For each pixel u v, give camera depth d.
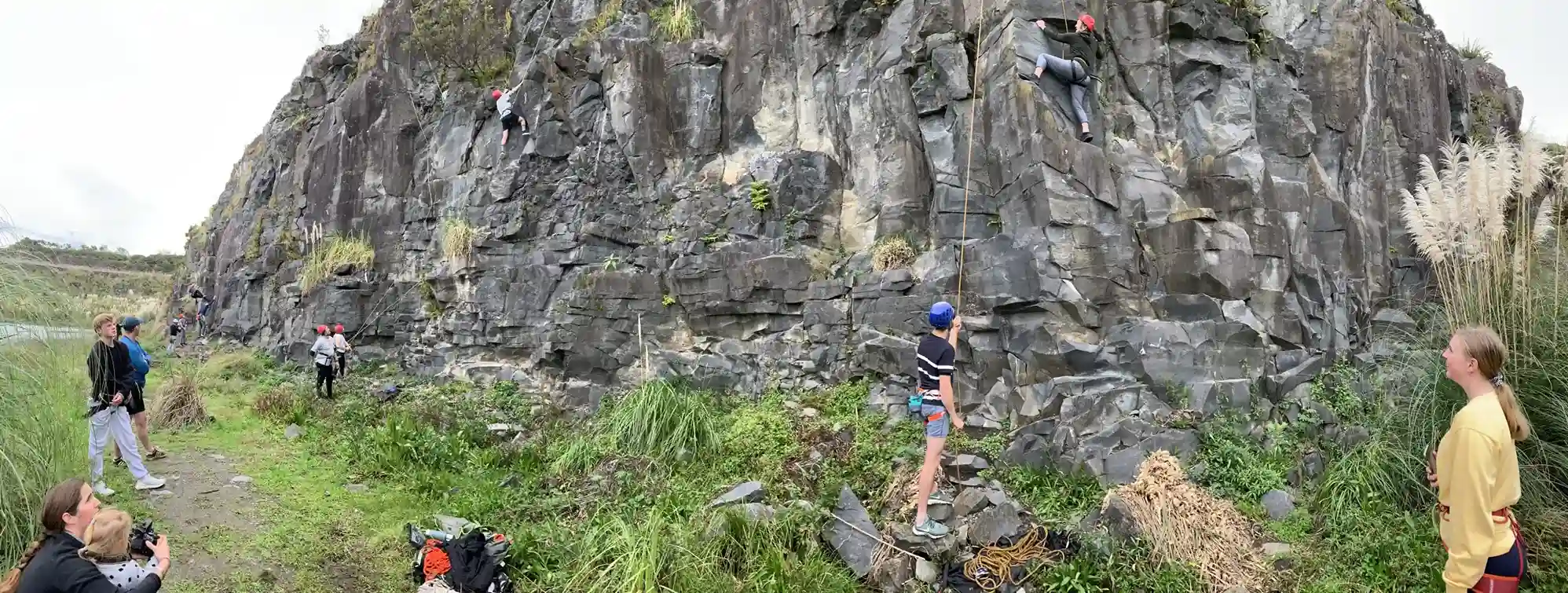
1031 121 7.20
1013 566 5.04
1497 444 3.38
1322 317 7.40
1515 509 5.03
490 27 13.27
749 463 7.03
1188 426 6.35
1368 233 8.59
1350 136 8.52
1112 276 7.03
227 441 8.30
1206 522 5.34
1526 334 5.35
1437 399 5.30
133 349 7.25
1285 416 6.70
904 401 7.49
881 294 8.00
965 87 7.83
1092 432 6.41
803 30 9.93
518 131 11.77
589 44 11.23
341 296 12.76
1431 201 6.31
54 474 4.92
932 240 8.04
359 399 10.30
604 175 10.59
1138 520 5.18
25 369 4.93
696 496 6.34
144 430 7.42
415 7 14.29
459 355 11.38
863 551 5.35
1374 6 9.17
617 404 8.38
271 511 6.19
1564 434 5.08
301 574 5.16
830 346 8.28
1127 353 6.75
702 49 10.30
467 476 7.19
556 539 5.61
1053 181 7.10
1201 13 8.11
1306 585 4.87
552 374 9.98
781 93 10.00
